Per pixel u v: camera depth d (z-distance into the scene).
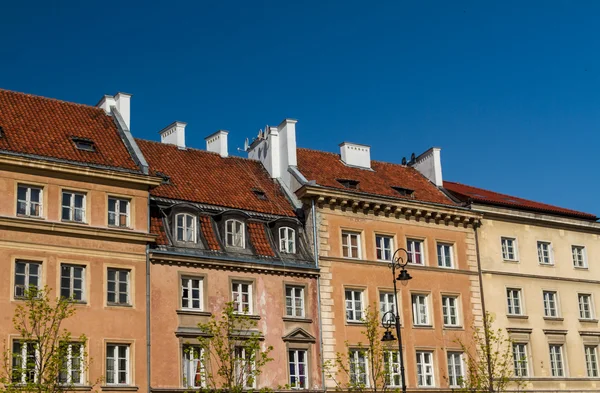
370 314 47.72
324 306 48.00
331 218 49.91
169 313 42.50
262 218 48.22
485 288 54.78
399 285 51.22
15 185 39.19
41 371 35.12
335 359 47.31
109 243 41.31
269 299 46.03
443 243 54.19
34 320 36.00
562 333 57.25
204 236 45.25
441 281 53.06
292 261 47.56
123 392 39.91
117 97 48.62
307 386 46.19
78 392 38.47
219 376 43.25
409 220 53.00
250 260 45.75
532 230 58.53
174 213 44.47
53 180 40.28
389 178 56.78
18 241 38.72
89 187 41.28
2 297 37.72
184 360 42.59
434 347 51.31
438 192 57.22
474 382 50.00
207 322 43.44
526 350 55.47
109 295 41.00
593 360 58.53
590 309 59.84
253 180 52.00
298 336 46.41
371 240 51.06
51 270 39.34
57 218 40.00
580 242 60.84
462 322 53.12
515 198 62.50
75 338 39.12
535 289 57.16
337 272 49.03
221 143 53.56
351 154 56.62
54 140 42.69
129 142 45.00
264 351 44.91
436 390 50.34
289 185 51.84
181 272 43.50
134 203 42.47
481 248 55.56
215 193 48.38
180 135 52.44
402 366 41.38
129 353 40.75
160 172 48.00
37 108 45.28
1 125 41.81
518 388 53.69
